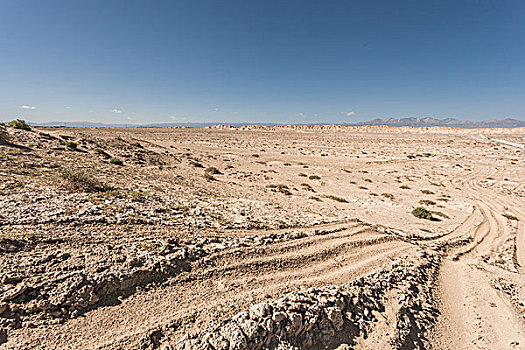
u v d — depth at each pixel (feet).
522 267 50.47
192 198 52.65
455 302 35.53
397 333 25.94
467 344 28.35
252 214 47.42
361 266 36.04
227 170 121.60
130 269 22.36
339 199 81.97
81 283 19.56
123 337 18.01
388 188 115.75
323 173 138.92
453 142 338.13
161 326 19.51
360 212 69.41
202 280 25.20
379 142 339.98
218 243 31.48
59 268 20.25
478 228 70.33
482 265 48.24
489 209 91.61
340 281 31.45
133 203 38.45
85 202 34.24
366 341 24.41
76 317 18.15
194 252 27.89
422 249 48.96
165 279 23.58
